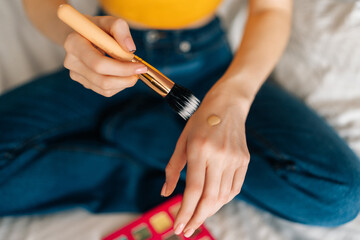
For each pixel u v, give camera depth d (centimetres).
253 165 52
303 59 69
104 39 32
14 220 57
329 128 56
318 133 53
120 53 33
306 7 70
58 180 56
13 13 78
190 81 68
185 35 63
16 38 82
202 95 65
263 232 54
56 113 61
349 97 64
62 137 62
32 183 54
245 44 54
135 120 63
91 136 66
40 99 61
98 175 61
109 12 65
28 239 53
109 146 63
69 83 65
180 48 63
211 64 68
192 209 31
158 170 63
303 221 52
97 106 66
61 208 57
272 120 55
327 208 49
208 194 31
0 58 82
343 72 64
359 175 48
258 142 53
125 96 68
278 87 67
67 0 55
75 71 36
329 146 51
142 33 62
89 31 31
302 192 50
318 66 67
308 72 69
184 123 62
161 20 61
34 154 56
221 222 56
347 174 48
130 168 63
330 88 65
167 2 58
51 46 86
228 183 32
